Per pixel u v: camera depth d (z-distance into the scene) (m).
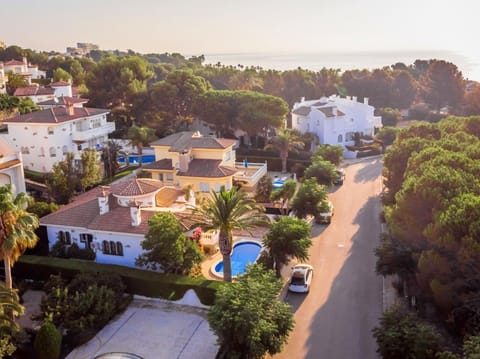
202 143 63.66
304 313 37.03
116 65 99.00
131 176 70.56
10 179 51.66
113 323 35.62
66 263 41.12
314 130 96.75
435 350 26.06
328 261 46.62
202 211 40.97
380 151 96.50
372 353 31.59
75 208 46.09
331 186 68.62
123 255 42.72
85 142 72.12
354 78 138.75
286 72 141.25
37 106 87.19
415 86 139.25
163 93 93.31
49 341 30.58
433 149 48.06
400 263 36.22
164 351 32.16
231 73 145.25
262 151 85.75
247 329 27.67
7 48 156.38
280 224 41.88
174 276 38.97
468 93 133.62
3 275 41.62
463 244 30.09
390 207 45.06
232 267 45.50
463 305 28.59
